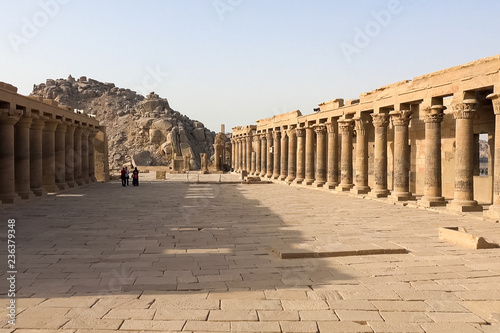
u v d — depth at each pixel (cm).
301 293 716
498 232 1302
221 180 4434
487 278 809
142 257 977
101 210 1850
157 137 9562
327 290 734
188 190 3080
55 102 2638
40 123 2408
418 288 747
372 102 2400
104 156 4241
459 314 628
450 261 938
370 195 2378
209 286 755
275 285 763
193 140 10362
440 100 1895
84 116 3362
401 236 1243
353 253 999
